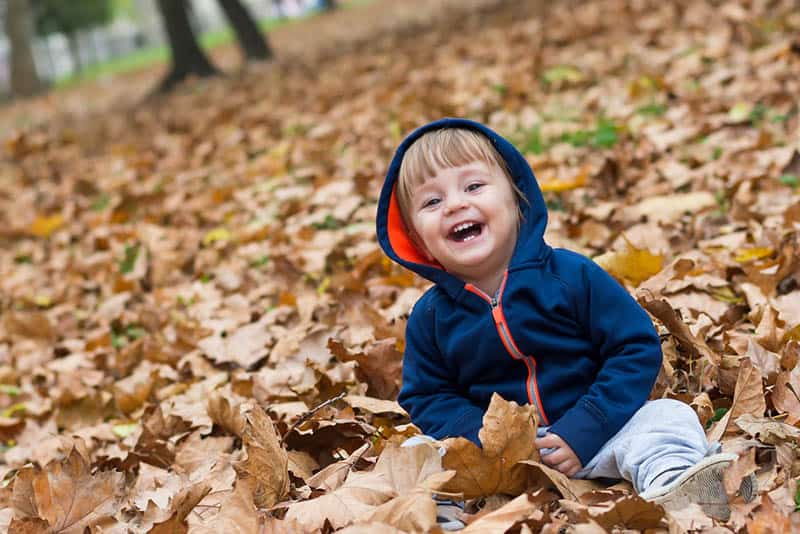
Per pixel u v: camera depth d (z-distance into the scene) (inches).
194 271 225.3
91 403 157.8
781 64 250.1
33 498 100.3
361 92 389.7
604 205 180.5
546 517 83.4
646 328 93.9
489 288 101.0
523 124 260.4
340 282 175.9
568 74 303.0
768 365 110.6
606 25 378.0
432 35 522.0
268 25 1568.7
